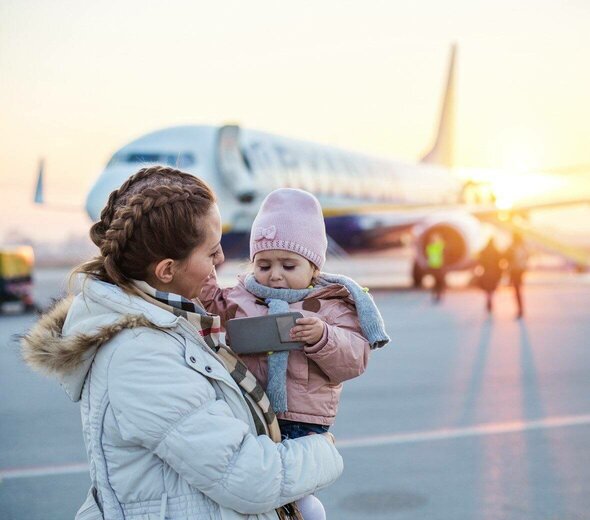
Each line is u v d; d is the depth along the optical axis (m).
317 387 1.75
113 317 1.58
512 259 16.05
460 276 43.31
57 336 1.60
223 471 1.52
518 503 4.34
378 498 4.43
